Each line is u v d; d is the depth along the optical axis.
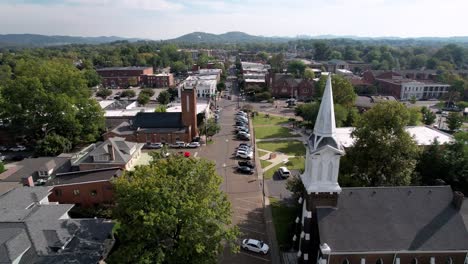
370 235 33.16
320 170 33.91
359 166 51.59
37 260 34.16
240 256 41.59
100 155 61.38
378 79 184.62
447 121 100.81
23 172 59.59
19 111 82.06
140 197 31.50
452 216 34.78
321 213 34.28
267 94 152.62
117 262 29.94
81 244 37.41
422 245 32.78
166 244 33.72
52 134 79.31
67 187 53.00
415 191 36.12
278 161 75.38
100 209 51.56
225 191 59.81
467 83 157.25
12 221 38.41
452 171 52.28
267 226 48.19
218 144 88.62
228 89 189.00
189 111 87.81
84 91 91.31
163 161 38.41
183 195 32.88
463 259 33.31
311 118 98.31
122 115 103.06
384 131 49.91
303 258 36.50
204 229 32.75
